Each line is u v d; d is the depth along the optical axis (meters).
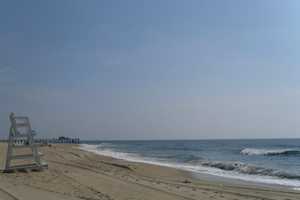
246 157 39.53
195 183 15.21
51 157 26.83
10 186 10.66
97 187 11.48
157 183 13.54
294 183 16.34
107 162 25.69
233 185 15.09
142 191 11.20
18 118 15.52
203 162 29.66
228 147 78.44
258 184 15.84
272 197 11.74
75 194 10.00
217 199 10.62
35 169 15.47
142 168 21.97
